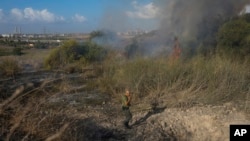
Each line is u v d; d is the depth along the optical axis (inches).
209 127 377.1
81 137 331.6
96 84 594.9
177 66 540.1
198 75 507.2
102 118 415.8
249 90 481.1
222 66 527.2
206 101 458.0
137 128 389.4
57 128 320.5
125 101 392.5
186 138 372.8
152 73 530.0
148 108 451.8
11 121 290.8
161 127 393.7
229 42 794.2
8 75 703.1
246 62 622.2
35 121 305.7
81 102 483.2
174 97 479.8
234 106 436.1
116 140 354.9
